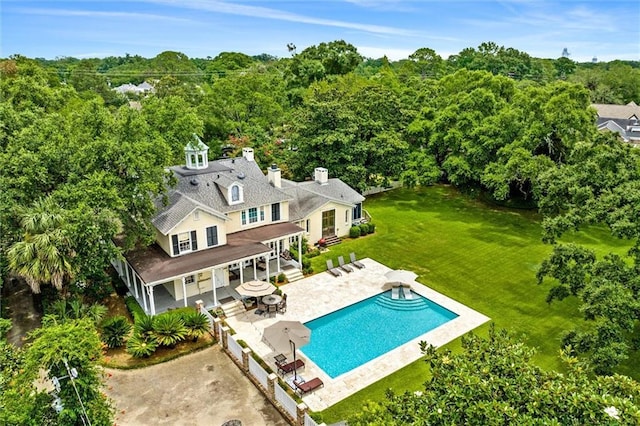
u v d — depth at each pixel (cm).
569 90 4459
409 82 7800
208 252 2936
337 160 4638
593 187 2398
